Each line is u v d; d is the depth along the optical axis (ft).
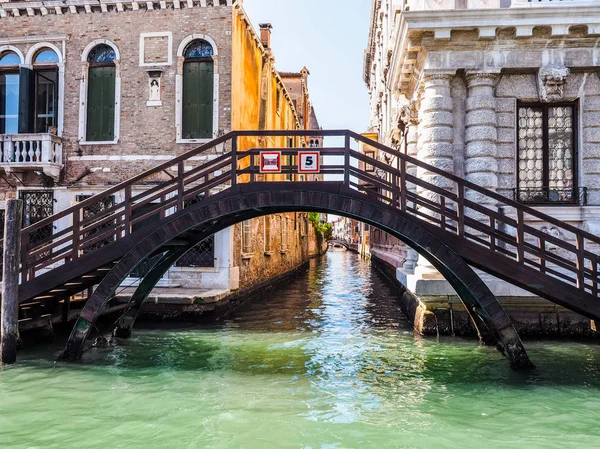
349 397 22.71
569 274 33.14
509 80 34.32
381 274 86.69
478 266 27.17
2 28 50.29
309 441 18.04
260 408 21.31
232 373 26.50
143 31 48.78
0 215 49.49
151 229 28.32
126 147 48.60
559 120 34.78
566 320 32.22
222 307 44.45
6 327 27.81
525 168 34.68
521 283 26.35
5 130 50.60
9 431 18.89
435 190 27.07
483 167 33.58
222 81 48.06
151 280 34.76
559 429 19.20
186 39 48.29
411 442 17.99
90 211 48.42
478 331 31.53
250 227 55.26
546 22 32.14
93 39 49.24
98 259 28.63
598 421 19.95
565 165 34.55
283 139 83.87
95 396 22.76
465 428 19.25
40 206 49.39
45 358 29.19
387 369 27.09
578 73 34.09
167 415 20.48
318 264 126.31
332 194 27.45
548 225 33.58
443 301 33.58
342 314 46.09
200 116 48.44
